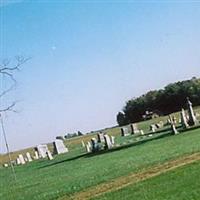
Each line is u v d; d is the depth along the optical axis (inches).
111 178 1021.8
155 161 1132.5
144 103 5438.0
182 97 5162.4
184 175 860.6
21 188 1302.9
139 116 5521.7
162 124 3171.8
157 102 5310.0
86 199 861.8
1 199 1176.8
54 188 1100.5
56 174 1478.8
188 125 2140.7
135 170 1057.5
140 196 765.3
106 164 1391.5
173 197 711.7
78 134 6131.9
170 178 860.0
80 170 1407.5
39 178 1482.5
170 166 1015.6
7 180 1716.3
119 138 2797.7
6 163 3393.2
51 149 3548.2
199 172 861.8
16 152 4478.3
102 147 2180.1
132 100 5551.2
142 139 2194.9
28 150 4539.9
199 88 5103.3
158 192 765.3
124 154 1611.7
